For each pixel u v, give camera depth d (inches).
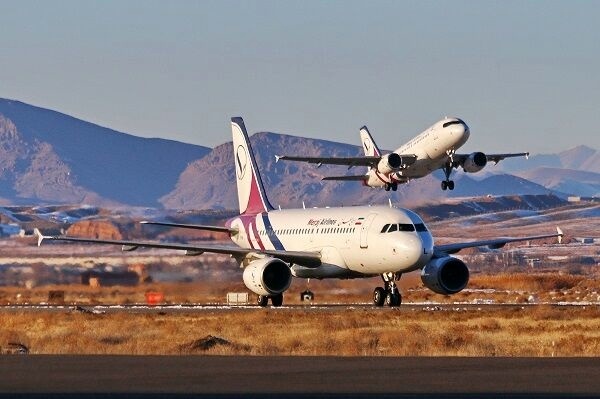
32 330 5880.9
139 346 4724.4
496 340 4906.5
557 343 4675.2
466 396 2903.5
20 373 3491.6
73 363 3846.0
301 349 4559.5
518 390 3031.5
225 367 3686.0
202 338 4756.4
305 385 3161.9
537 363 3828.7
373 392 2999.5
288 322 6171.3
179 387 3117.6
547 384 3166.8
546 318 6402.6
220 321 6328.7
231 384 3186.5
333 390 3038.9
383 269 7854.3
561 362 3870.6
